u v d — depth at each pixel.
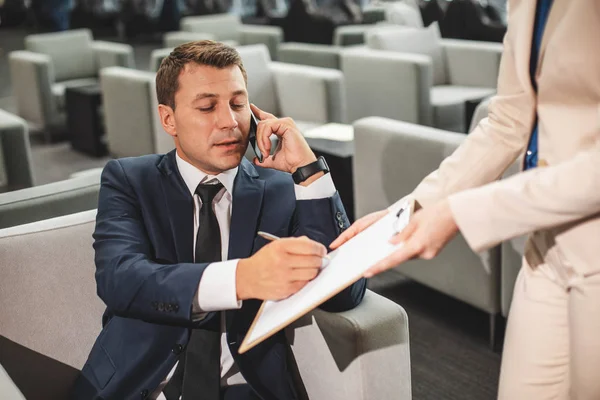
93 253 1.60
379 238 1.17
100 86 5.52
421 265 2.72
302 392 1.53
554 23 1.05
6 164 3.66
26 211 1.95
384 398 1.40
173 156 1.54
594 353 1.08
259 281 1.23
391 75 4.59
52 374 1.56
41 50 5.84
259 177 1.57
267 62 4.44
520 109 1.23
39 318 1.54
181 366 1.43
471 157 1.29
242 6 11.70
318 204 1.44
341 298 1.38
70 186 2.05
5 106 7.39
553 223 1.02
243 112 1.44
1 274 1.51
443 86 5.20
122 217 1.46
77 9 12.91
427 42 5.14
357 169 2.91
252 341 1.13
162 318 1.31
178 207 1.49
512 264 2.34
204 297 1.27
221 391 1.46
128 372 1.44
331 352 1.41
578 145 1.06
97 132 5.34
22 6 13.91
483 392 2.29
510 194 1.02
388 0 7.19
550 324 1.17
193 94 1.40
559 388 1.19
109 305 1.36
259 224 1.52
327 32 8.55
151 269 1.33
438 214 1.06
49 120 5.68
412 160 2.61
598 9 1.00
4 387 1.17
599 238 1.04
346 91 4.98
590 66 1.02
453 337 2.65
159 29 12.18
